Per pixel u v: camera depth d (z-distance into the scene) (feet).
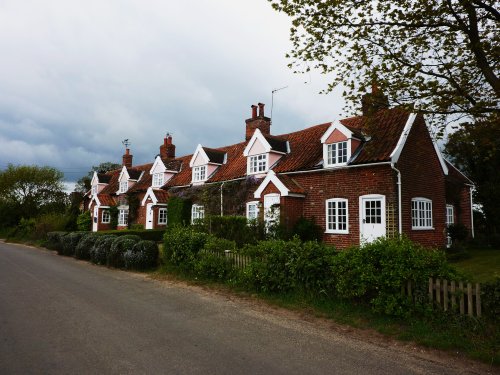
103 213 123.65
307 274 28.45
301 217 59.31
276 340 20.61
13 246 91.04
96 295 32.53
